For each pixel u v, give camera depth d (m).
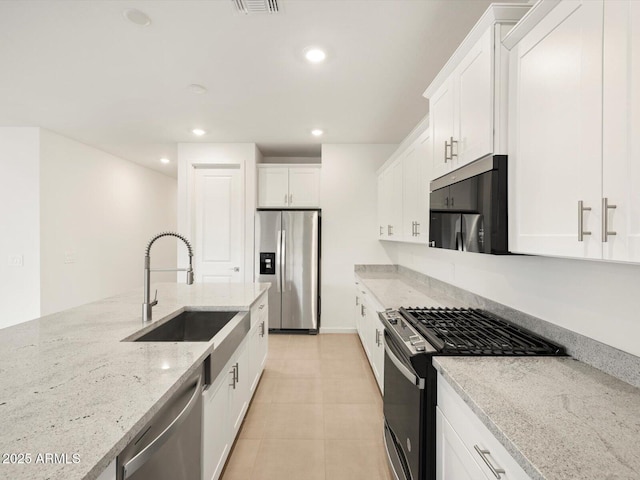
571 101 0.93
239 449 1.99
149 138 4.10
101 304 2.11
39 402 0.87
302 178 4.47
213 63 2.27
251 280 4.34
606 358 1.13
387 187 3.70
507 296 1.77
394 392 1.63
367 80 2.51
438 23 1.83
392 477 1.76
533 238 1.11
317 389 2.77
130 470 0.79
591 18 0.86
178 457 1.08
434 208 1.89
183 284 3.14
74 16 1.76
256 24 1.84
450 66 1.62
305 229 4.25
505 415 0.87
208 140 4.18
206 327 2.21
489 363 1.22
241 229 4.35
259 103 2.96
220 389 1.60
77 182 4.23
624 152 0.77
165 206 6.59
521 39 1.18
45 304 3.75
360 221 4.35
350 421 2.29
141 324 1.63
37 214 3.67
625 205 0.77
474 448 0.96
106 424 0.78
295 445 2.03
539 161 1.08
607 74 0.81
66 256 4.06
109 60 2.22
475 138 1.39
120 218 5.16
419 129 2.48
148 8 1.70
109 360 1.17
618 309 1.09
